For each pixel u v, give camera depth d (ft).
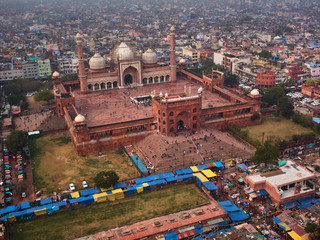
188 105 429.79
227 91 574.56
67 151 429.79
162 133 435.12
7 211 294.87
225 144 418.10
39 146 446.60
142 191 333.01
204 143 416.05
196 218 279.49
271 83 649.61
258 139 447.42
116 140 431.84
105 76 633.61
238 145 426.10
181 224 271.90
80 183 352.69
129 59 636.07
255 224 278.05
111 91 629.92
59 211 305.12
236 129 467.93
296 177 319.47
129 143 440.45
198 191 333.62
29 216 293.84
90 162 399.85
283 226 265.95
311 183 316.81
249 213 290.97
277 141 411.75
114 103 563.07
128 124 433.89
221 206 295.28
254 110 502.38
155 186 339.36
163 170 372.99
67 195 325.01
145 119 441.27
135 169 378.94
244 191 328.70
